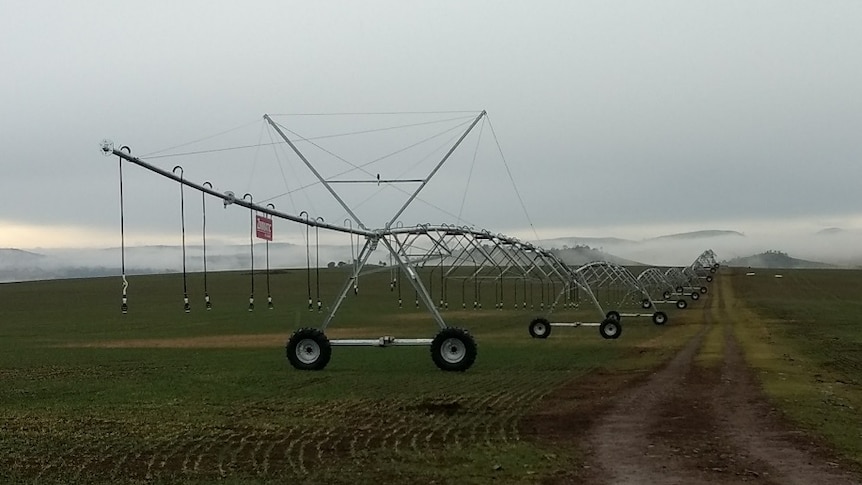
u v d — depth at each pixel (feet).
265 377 72.28
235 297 293.02
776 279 403.95
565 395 60.90
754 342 114.73
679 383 68.08
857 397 60.39
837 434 45.60
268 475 36.11
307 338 79.41
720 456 40.09
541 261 146.82
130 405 55.93
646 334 134.51
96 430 46.68
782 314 195.83
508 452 40.75
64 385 66.95
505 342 116.98
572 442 43.42
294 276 434.30
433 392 62.39
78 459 39.40
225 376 73.15
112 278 451.94
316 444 42.75
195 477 35.78
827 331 138.51
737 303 257.34
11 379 71.51
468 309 226.99
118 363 85.51
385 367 80.84
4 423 48.96
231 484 34.45
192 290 336.29
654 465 38.17
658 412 53.16
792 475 36.32
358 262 86.17
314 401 57.62
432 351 77.87
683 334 133.80
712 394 61.41
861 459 39.45
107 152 80.12
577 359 89.35
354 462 38.58
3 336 133.49
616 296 295.07
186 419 50.29
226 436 44.91
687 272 317.22
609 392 62.54
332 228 87.56
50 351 101.60
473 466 37.76
